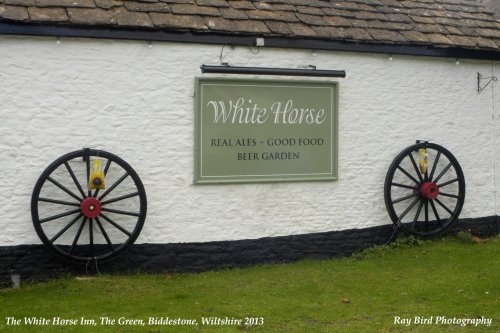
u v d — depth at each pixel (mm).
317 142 9250
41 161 7871
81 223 7953
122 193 8234
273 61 8969
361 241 9594
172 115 8453
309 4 9695
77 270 8133
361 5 10172
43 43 7848
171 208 8492
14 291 7562
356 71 9523
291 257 9148
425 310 6980
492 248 9727
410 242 9844
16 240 7809
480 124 10547
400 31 9867
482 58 10383
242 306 7062
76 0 8148
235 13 8898
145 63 8305
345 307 7074
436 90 10148
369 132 9641
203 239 8656
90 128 8078
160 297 7355
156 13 8398
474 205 10547
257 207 8945
